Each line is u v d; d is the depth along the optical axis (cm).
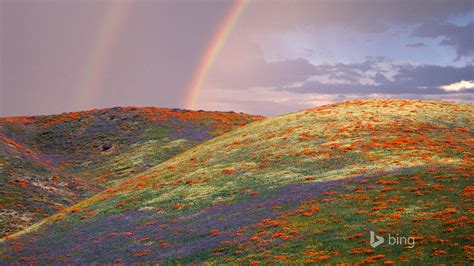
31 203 7431
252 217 4144
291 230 3562
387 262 2706
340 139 6688
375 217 3503
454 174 4238
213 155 7475
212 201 5066
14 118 14850
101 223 5172
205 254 3472
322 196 4294
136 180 7288
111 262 3731
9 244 5122
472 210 3288
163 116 13875
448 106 8525
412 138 6244
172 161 8300
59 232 5278
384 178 4434
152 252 3800
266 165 6097
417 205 3609
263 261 3083
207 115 14312
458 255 2666
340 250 3042
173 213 4969
